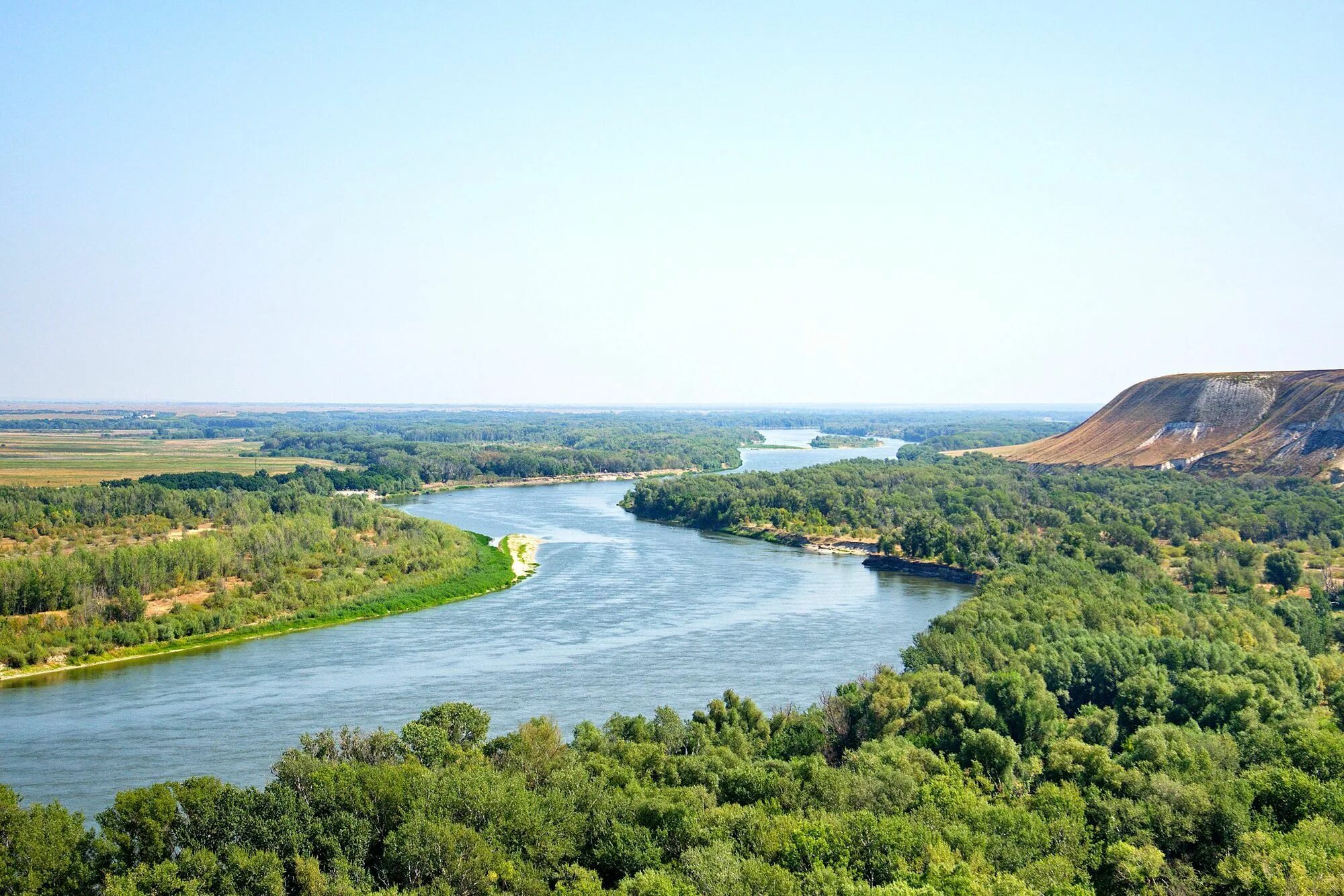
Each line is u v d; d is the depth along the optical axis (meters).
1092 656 115.94
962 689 104.50
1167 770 83.00
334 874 66.06
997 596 151.25
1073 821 73.00
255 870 64.88
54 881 64.69
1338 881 59.41
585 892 62.31
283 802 71.31
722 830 70.50
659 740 94.75
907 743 92.31
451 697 121.56
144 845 67.69
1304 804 74.19
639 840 69.94
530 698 121.00
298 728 109.62
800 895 62.00
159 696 122.62
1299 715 97.94
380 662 138.50
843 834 68.00
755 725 100.69
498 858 67.12
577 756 86.75
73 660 138.88
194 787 71.12
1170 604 152.50
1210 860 70.44
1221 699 101.94
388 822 72.44
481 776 76.31
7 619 146.00
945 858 64.62
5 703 120.19
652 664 136.38
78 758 100.81
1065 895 61.50
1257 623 139.12
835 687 125.00
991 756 88.81
